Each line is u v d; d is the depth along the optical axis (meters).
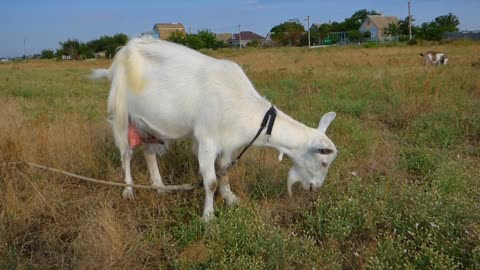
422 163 5.93
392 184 5.30
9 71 24.66
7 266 3.73
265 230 4.09
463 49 37.28
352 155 6.18
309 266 3.66
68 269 3.84
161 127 4.79
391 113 9.08
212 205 4.63
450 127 7.51
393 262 3.64
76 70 26.03
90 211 4.64
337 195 4.86
